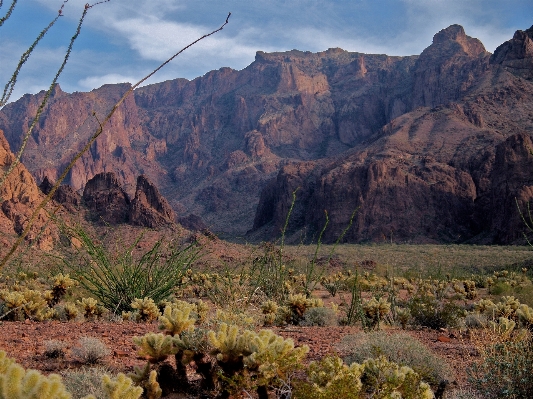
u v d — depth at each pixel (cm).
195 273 2116
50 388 274
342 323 1270
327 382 439
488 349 693
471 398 527
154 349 520
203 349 517
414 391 474
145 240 4247
